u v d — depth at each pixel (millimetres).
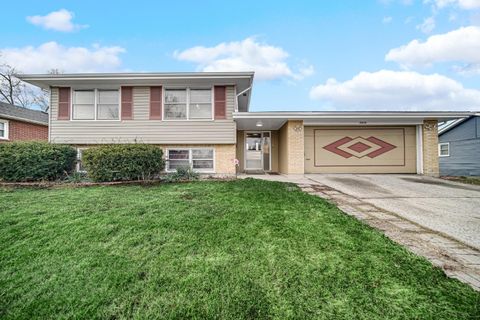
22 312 1997
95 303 2045
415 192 6559
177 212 4262
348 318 1775
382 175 10195
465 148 14070
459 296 1958
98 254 2826
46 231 3436
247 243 3023
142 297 2088
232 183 7316
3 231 3428
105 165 7508
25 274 2480
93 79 9125
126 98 9609
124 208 4492
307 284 2178
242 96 11273
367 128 10859
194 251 2848
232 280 2260
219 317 1840
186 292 2119
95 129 9570
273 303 1957
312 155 10844
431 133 10461
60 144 8688
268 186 6781
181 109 9656
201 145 9656
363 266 2441
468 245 3012
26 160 7500
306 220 3846
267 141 13062
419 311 1813
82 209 4422
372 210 4699
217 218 3939
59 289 2242
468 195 6195
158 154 8312
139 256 2756
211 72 8883
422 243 3068
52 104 9609
